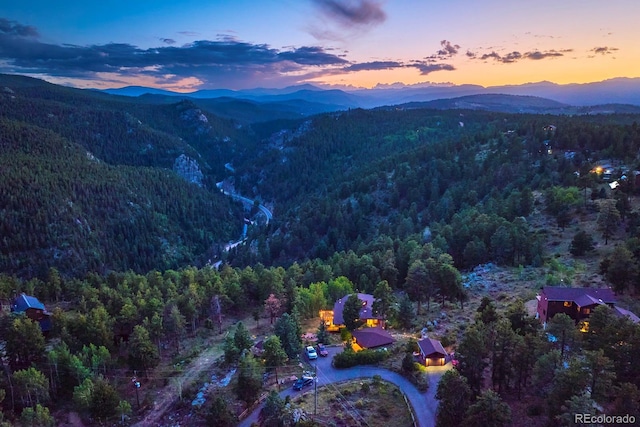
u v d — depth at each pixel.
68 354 73.31
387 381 65.88
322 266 119.25
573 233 119.12
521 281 99.69
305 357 76.19
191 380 75.06
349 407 59.56
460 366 57.59
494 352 56.69
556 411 46.09
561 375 46.72
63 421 67.88
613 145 178.12
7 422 60.22
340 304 94.19
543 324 74.50
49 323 93.81
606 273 86.12
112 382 74.69
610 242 107.12
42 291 120.62
